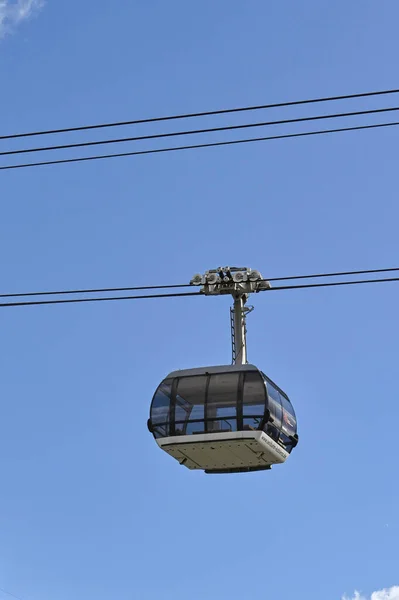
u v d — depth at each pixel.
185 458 42.56
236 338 42.59
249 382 41.66
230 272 41.72
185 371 42.75
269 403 41.47
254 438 40.75
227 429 41.09
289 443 43.19
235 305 42.47
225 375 42.03
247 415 41.09
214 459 42.56
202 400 41.78
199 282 41.84
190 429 41.50
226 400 41.53
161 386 42.59
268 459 42.41
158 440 41.84
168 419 41.84
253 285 41.56
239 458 42.28
